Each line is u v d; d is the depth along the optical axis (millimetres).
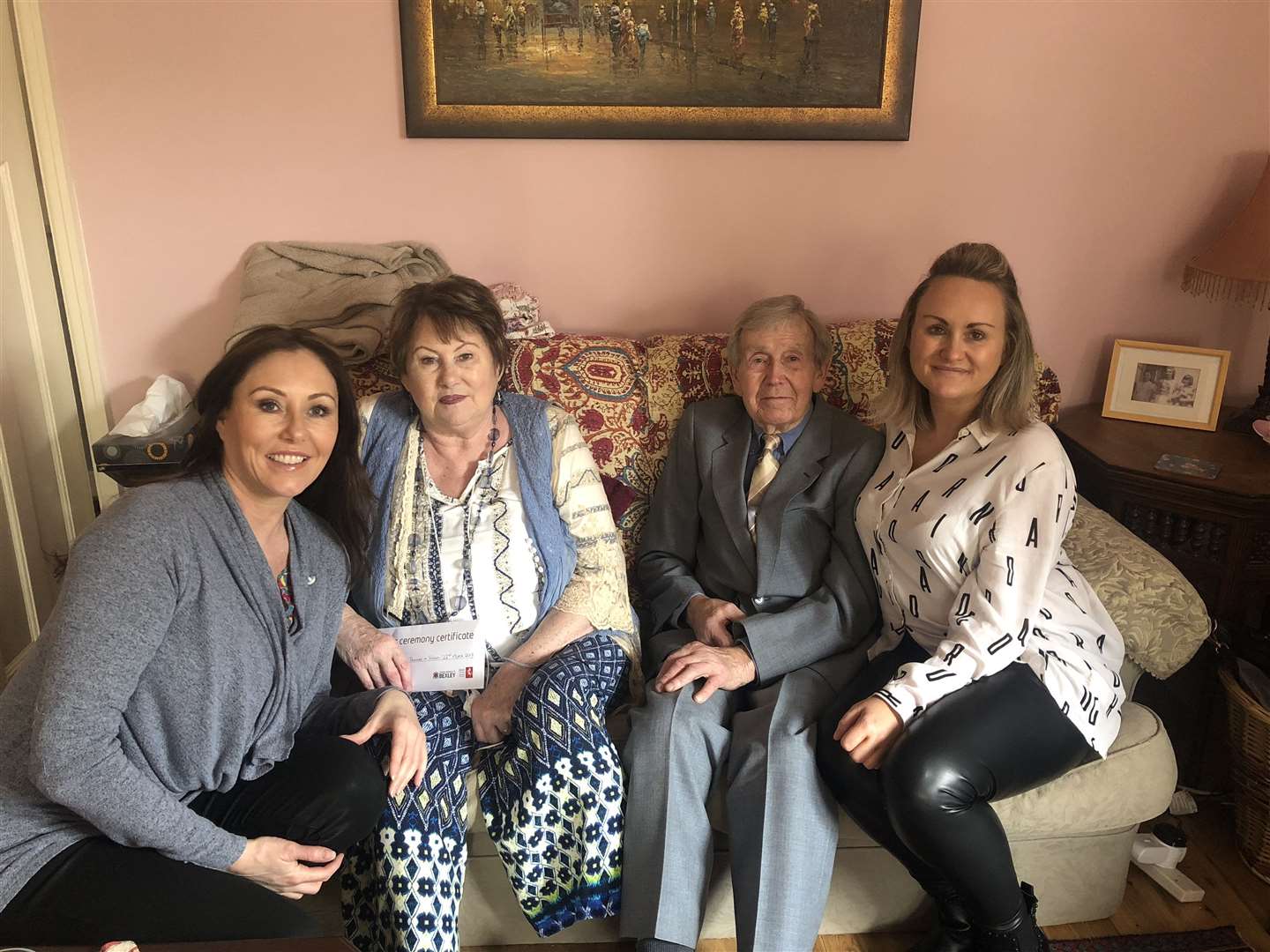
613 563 1727
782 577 1777
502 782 1509
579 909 1498
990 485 1530
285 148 2148
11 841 1191
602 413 1994
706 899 1548
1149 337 2387
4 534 2113
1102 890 1693
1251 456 2055
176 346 2268
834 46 2111
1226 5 2143
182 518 1248
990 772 1415
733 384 2018
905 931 1702
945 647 1482
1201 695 1967
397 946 1422
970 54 2156
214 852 1224
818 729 1575
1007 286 1549
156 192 2160
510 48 2086
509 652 1678
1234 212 2287
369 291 2043
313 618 1420
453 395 1581
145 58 2070
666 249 2266
